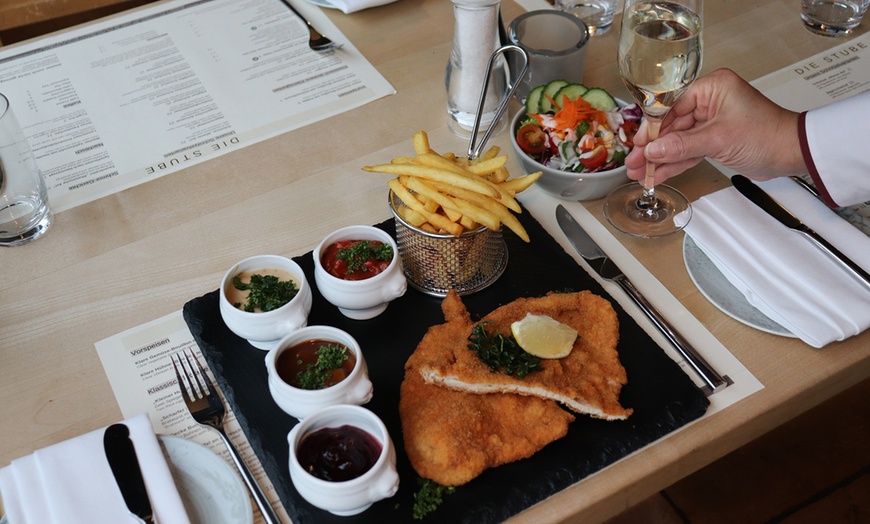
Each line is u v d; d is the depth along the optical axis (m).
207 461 0.82
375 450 0.78
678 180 1.20
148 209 1.19
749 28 1.53
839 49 1.47
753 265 1.02
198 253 1.12
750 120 1.08
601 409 0.85
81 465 0.80
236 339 0.98
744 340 0.98
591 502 0.80
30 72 1.46
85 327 1.02
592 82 1.41
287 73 1.45
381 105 1.38
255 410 0.90
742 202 1.10
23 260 1.12
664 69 1.00
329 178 1.24
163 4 1.63
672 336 0.97
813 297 0.97
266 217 1.17
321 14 1.60
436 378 0.87
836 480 1.68
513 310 0.97
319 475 0.76
